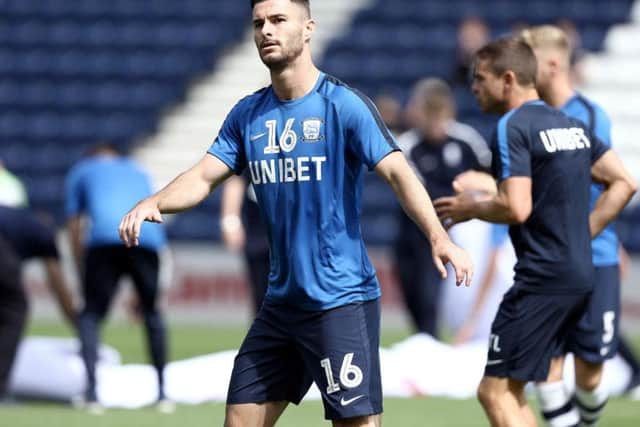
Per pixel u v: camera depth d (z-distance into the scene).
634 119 67.00
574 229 21.03
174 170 69.25
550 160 20.83
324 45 72.88
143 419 30.59
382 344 47.97
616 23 72.44
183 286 57.72
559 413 22.94
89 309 33.34
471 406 33.22
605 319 23.83
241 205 35.16
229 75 72.94
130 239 17.23
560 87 24.53
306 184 17.36
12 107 72.62
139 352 45.38
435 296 39.38
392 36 73.12
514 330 21.00
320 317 17.39
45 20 76.00
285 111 17.52
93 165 34.56
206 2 76.31
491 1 74.06
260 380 17.86
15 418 30.47
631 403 33.44
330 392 17.41
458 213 20.97
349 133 17.27
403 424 29.61
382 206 63.56
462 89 66.94
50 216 68.19
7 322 32.72
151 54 74.25
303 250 17.41
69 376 33.62
